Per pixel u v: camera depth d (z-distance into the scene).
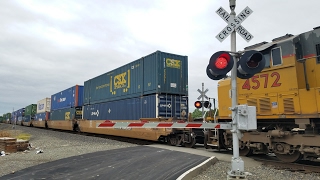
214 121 10.85
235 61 5.08
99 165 7.49
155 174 6.36
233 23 5.07
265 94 8.66
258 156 10.05
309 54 7.86
